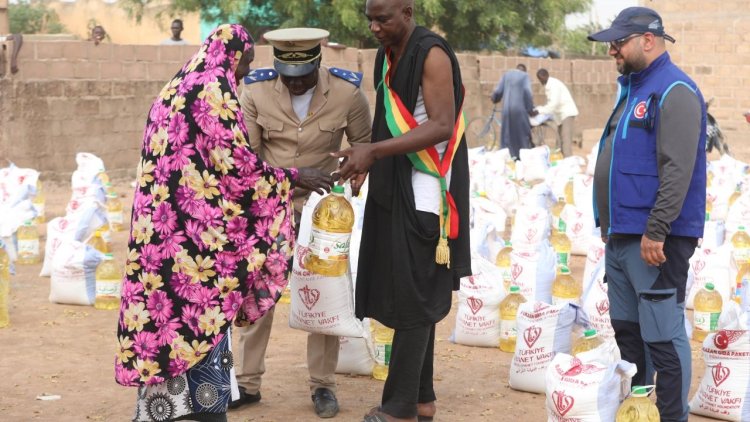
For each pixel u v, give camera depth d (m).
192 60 4.52
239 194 4.44
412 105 4.93
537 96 25.98
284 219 4.60
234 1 26.84
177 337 4.40
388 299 5.11
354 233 7.13
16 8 41.38
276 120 5.60
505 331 7.16
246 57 4.60
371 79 20.88
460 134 5.07
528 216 9.73
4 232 10.12
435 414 5.77
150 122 4.49
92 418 5.64
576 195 11.05
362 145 4.82
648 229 4.91
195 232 4.38
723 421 5.75
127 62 17.69
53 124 16.50
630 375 5.11
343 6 26.23
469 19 29.58
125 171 17.75
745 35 22.03
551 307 6.14
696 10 22.41
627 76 5.19
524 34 31.22
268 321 5.76
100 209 9.80
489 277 7.26
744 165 12.56
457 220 5.05
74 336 7.46
